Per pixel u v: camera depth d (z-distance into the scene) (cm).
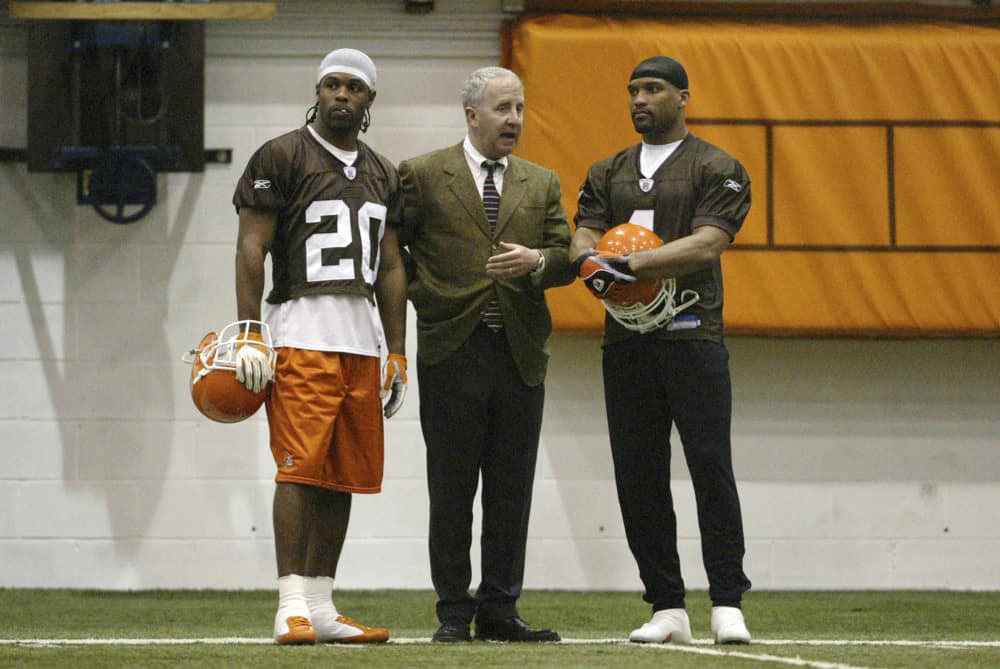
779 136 2389
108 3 2223
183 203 2408
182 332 2398
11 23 2383
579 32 2389
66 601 2162
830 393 2458
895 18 2486
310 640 1247
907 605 2148
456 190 1388
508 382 1372
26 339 2384
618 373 1359
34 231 2394
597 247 1316
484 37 2447
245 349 1262
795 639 1537
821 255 2381
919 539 2456
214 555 2384
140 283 2398
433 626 1830
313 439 1276
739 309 2364
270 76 2427
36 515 2369
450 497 1367
